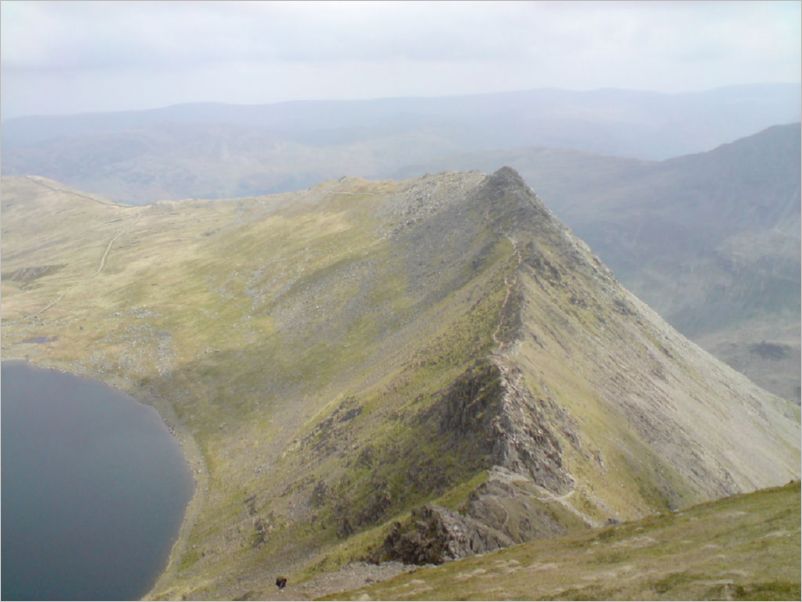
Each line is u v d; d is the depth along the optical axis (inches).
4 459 5920.3
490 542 2437.3
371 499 3467.0
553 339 4874.5
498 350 4234.7
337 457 4308.6
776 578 1568.7
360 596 2100.1
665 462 4124.0
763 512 2090.3
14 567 4168.3
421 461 3459.6
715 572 1699.1
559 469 3107.8
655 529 2193.7
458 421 3535.9
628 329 6314.0
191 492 5285.4
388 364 5821.9
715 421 5787.4
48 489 5344.5
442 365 4736.7
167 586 3823.8
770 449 6195.9
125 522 4805.6
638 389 5113.2
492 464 3019.2
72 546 4431.6
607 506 3011.8
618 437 4020.7
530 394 3567.9
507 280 5880.9
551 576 1943.9
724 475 4488.2
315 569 2741.1
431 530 2509.8
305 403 6230.3
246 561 3690.9
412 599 1980.8
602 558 2021.4
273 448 5467.5
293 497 4168.3
